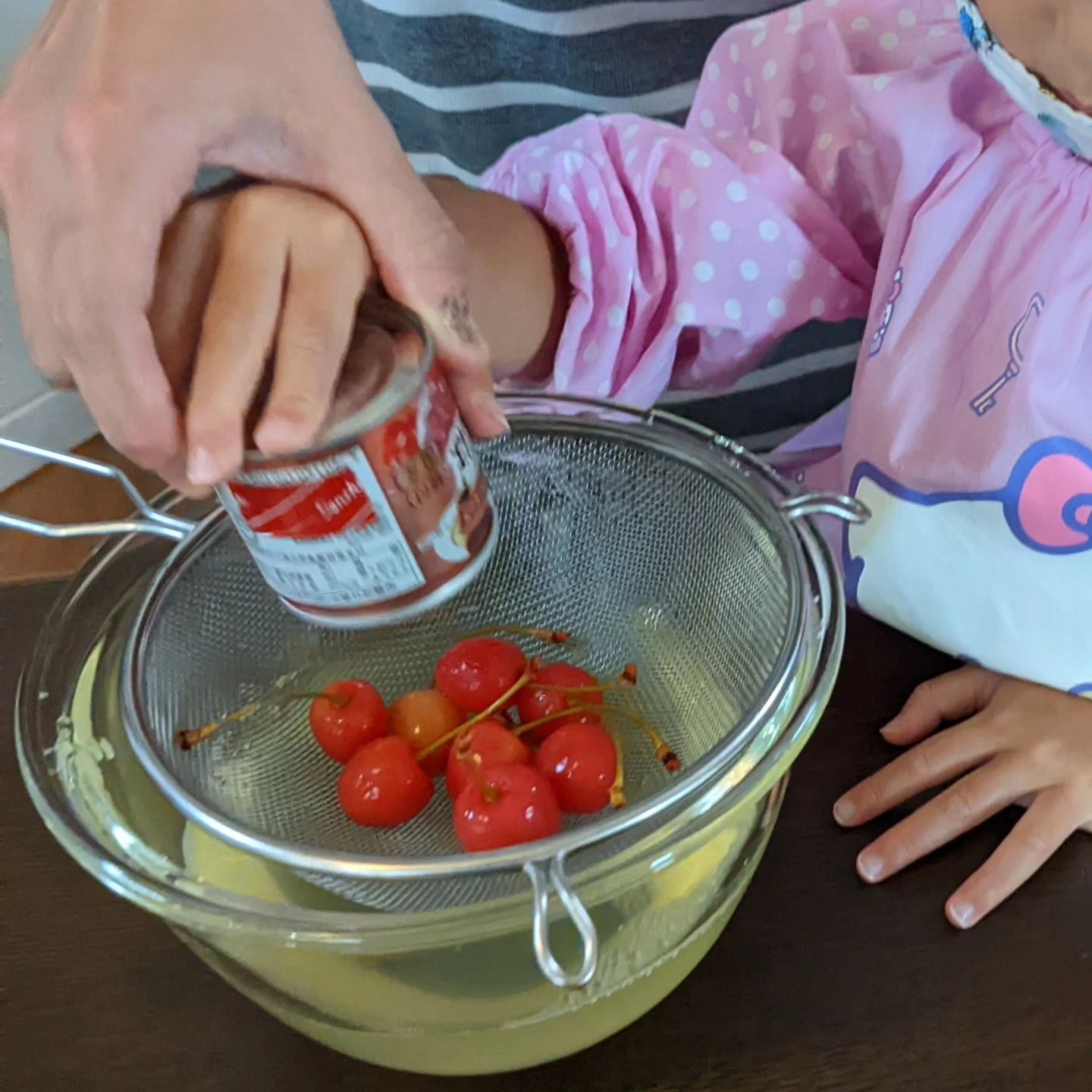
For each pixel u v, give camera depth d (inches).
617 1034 16.4
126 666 18.1
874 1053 15.6
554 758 17.8
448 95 36.4
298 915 13.5
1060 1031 15.4
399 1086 16.3
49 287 13.1
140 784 17.0
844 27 24.5
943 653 22.3
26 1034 17.5
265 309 13.3
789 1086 15.4
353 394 13.8
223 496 14.5
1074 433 19.8
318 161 14.2
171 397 13.5
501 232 23.6
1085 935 16.6
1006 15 17.1
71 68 13.1
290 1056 16.8
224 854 16.1
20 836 20.9
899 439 21.8
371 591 15.0
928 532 21.5
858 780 19.8
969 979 16.3
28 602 26.3
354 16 37.5
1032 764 19.0
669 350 25.3
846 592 23.9
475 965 15.0
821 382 33.3
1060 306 19.7
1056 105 17.7
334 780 20.0
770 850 18.7
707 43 32.4
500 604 22.6
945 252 21.8
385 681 22.1
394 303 15.2
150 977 18.1
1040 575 20.5
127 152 12.4
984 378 20.8
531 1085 16.1
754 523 18.5
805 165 25.7
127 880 14.5
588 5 32.5
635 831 13.9
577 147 25.4
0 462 57.9
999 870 17.5
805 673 15.5
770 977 16.8
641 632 21.4
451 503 15.1
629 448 20.7
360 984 15.2
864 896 17.7
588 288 24.3
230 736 19.2
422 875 13.9
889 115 22.0
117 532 19.6
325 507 13.9
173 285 13.7
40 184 12.7
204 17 13.2
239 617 20.7
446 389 15.2
